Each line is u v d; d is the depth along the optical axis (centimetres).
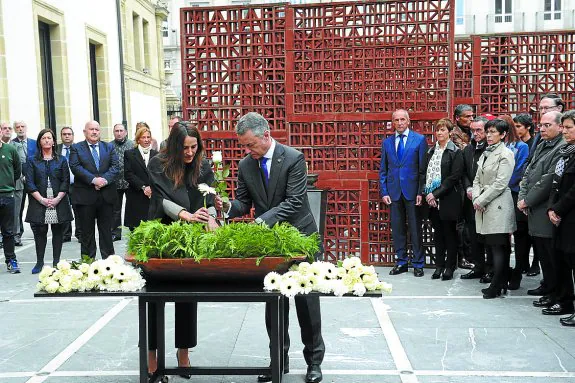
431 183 652
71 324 516
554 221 485
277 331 318
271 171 376
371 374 392
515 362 409
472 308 546
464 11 2981
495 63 1180
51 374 402
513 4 2956
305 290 288
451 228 657
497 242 566
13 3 1088
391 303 569
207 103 741
